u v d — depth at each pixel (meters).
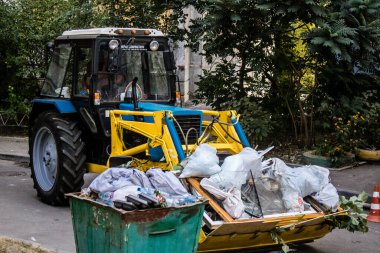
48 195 10.38
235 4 12.45
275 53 13.52
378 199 9.90
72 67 10.57
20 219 9.41
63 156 10.12
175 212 5.68
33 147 10.88
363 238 8.89
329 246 8.45
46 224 9.15
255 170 7.52
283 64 13.49
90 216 5.86
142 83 10.51
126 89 10.23
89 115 10.34
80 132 10.38
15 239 7.62
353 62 13.01
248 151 7.73
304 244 8.50
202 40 13.79
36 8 16.89
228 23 12.91
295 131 14.13
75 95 10.48
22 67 16.91
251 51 13.45
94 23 15.56
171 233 5.71
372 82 13.49
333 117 13.63
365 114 13.35
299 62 13.68
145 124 8.98
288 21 12.81
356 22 12.48
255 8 12.53
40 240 8.25
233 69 14.21
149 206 5.58
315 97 13.81
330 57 12.84
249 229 6.95
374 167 12.91
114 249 5.59
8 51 17.22
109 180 6.19
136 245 5.52
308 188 7.77
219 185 7.21
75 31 10.66
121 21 15.10
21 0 16.91
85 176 12.60
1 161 14.53
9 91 17.16
